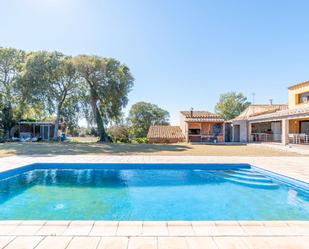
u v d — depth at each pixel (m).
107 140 23.72
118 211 5.11
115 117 24.11
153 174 8.55
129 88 24.19
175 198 6.12
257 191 6.76
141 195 6.36
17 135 27.28
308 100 17.77
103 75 21.88
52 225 3.04
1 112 23.72
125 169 8.70
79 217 4.77
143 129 43.28
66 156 10.64
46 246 2.49
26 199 5.92
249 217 4.82
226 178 8.12
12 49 25.38
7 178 7.05
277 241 2.67
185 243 2.60
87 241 2.61
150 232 2.87
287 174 6.77
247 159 10.11
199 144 20.27
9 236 2.72
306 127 18.09
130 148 15.51
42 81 21.52
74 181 7.73
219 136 23.05
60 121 26.16
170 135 24.14
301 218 4.78
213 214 4.98
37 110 24.52
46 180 7.79
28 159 9.49
